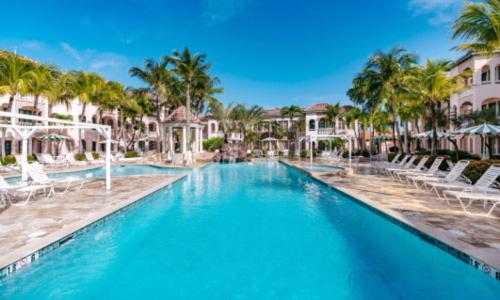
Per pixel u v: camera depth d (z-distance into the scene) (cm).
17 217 621
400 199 830
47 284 396
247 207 860
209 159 3016
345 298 362
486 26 995
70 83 2562
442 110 2472
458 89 1748
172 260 477
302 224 682
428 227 543
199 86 2839
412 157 1536
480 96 2147
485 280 387
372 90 2306
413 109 2242
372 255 496
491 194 686
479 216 627
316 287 390
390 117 2848
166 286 395
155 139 4506
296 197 1020
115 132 3897
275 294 374
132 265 457
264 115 4241
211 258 485
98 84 2825
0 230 530
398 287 389
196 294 374
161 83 3008
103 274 426
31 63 2072
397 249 521
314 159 3125
